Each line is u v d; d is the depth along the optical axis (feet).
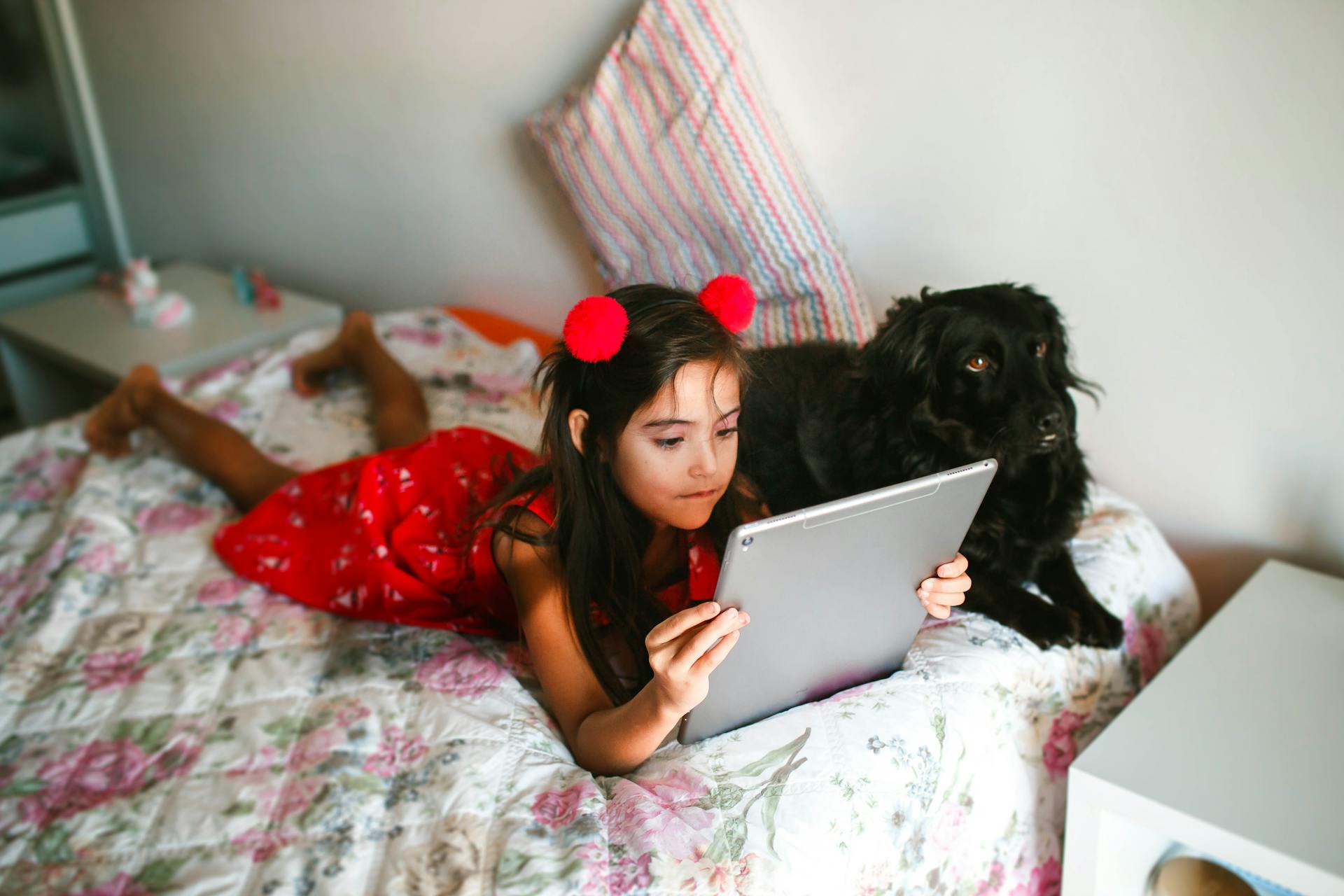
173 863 3.17
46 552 4.84
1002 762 3.66
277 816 3.32
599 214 5.86
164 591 4.60
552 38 6.36
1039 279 5.00
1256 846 3.07
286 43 7.91
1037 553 4.02
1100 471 5.21
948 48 4.85
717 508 3.70
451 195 7.47
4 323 8.16
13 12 9.72
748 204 5.32
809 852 3.03
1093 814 3.43
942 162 5.07
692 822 3.05
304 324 8.05
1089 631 3.96
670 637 2.85
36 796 3.49
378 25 7.23
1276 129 4.15
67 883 3.13
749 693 3.33
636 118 5.51
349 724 3.65
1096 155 4.62
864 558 3.05
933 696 3.55
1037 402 3.64
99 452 5.61
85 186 10.23
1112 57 4.43
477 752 3.41
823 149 5.46
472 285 7.72
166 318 7.95
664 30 5.34
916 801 3.33
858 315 5.29
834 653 3.40
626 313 3.19
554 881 2.84
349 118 7.82
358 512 4.39
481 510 3.98
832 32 5.17
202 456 5.24
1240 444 4.72
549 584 3.52
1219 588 5.05
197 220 9.70
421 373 6.50
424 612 4.21
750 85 5.32
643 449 3.18
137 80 9.37
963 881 3.60
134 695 3.93
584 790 3.18
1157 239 4.59
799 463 4.09
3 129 10.05
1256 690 3.76
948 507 3.10
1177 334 4.70
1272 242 4.31
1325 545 4.66
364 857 3.11
